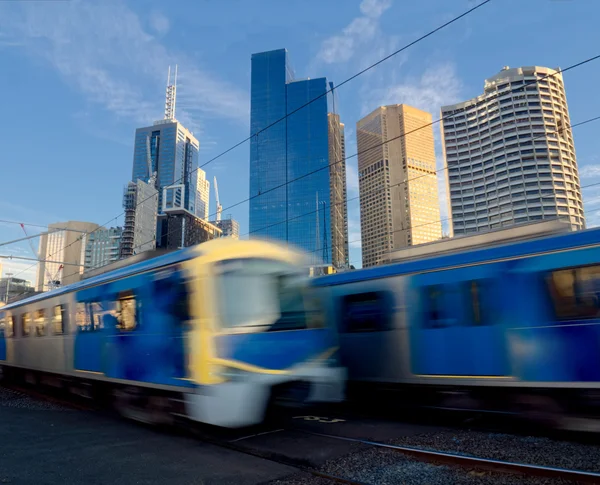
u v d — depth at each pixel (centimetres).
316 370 774
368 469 585
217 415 659
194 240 8169
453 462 602
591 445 671
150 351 809
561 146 8138
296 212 16088
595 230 735
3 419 948
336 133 18012
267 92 18712
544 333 755
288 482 541
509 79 8306
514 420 846
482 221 8100
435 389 914
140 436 775
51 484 536
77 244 5803
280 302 770
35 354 1325
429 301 923
